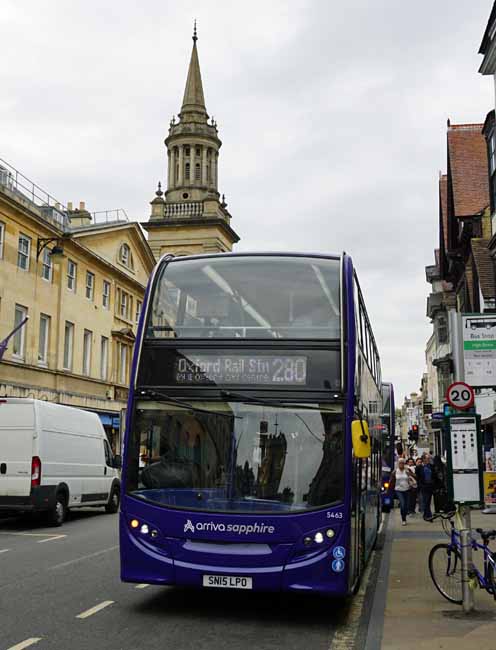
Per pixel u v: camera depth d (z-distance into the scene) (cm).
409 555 1416
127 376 4684
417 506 2755
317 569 815
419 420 9369
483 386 977
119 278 4519
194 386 890
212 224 6594
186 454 871
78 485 2108
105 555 1373
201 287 936
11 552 1416
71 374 3809
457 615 855
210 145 7038
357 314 967
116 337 4475
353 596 1017
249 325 905
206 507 849
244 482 852
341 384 872
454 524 1029
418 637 747
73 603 938
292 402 871
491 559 877
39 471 1864
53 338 3647
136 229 4672
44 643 734
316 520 827
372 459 1323
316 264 944
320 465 848
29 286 3403
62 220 3850
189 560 835
